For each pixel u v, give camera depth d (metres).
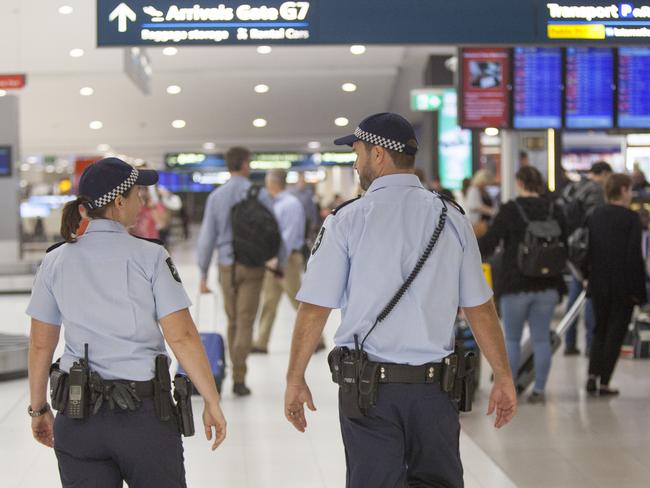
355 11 8.73
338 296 4.33
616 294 9.87
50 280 4.29
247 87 29.03
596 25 8.89
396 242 4.25
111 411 4.11
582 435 8.45
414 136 4.42
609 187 9.85
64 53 23.08
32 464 7.42
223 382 10.91
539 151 15.41
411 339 4.21
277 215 13.30
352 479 4.28
